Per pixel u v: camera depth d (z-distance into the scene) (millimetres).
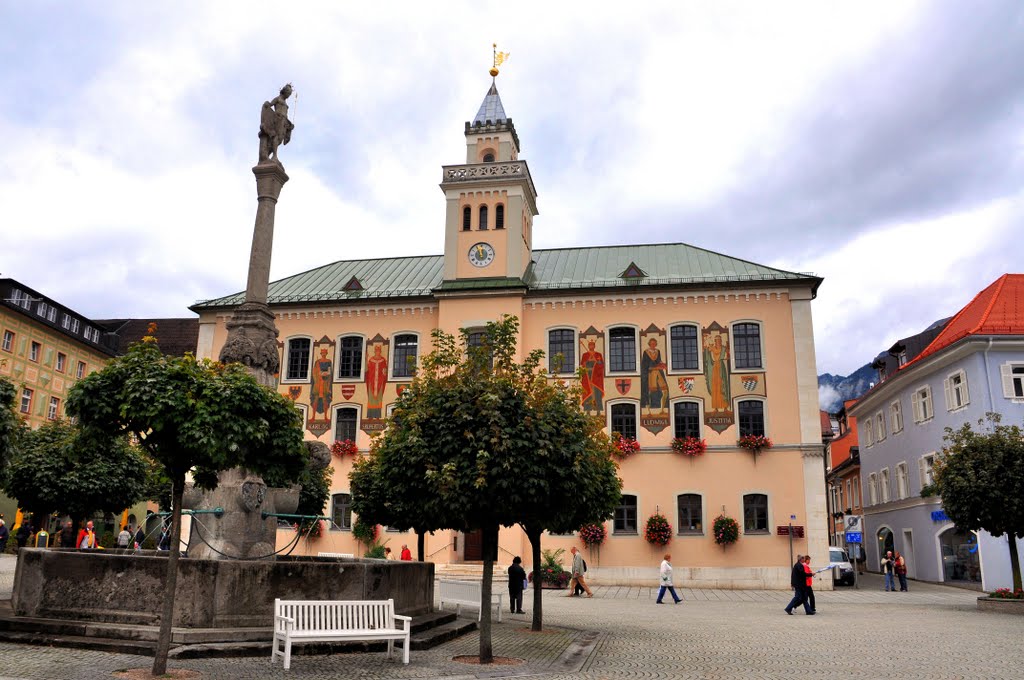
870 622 21094
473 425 13609
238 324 19453
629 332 40250
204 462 11695
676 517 37562
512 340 15141
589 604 26891
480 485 12820
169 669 11195
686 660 14023
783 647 15859
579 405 16438
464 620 18875
